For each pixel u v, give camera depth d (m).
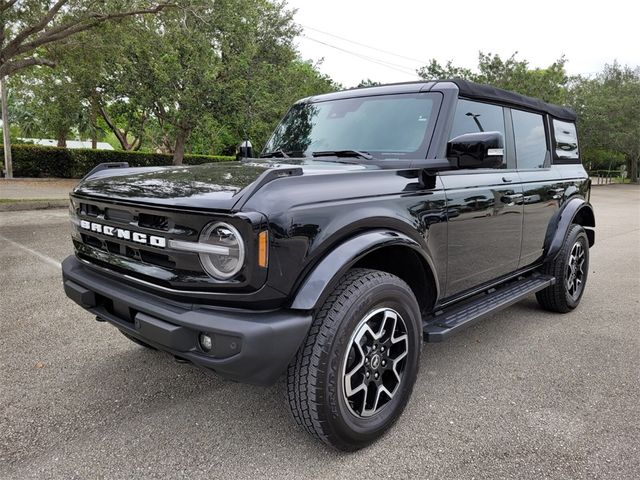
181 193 2.21
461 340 4.05
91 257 2.69
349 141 3.34
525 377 3.34
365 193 2.45
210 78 17.97
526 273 4.31
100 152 24.78
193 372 3.32
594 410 2.89
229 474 2.28
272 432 2.63
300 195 2.17
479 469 2.33
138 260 2.35
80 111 30.02
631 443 2.55
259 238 1.99
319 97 3.91
